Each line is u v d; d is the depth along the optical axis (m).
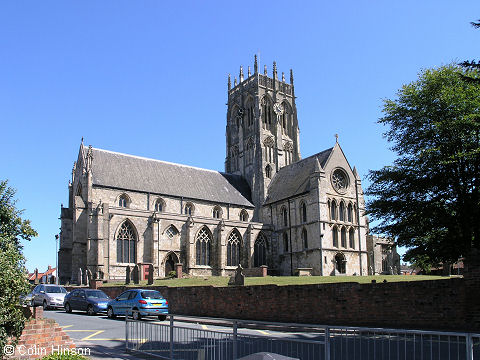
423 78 43.75
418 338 21.92
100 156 90.88
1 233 23.09
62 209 88.38
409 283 29.05
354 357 15.99
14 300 17.83
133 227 82.31
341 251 88.88
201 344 19.50
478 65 25.97
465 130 39.34
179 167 103.19
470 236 38.44
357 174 95.50
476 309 25.83
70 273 86.38
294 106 119.69
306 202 90.94
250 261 92.44
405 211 41.28
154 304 39.28
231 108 122.69
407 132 43.44
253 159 110.06
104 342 26.66
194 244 87.19
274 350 18.86
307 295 34.34
